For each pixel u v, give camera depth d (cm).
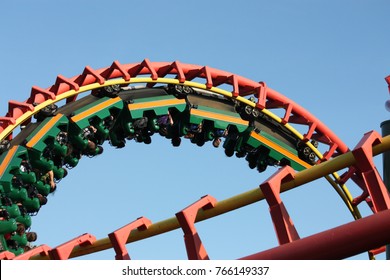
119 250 3712
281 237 3122
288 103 5631
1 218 4609
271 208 3164
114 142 5203
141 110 5075
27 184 4750
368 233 2686
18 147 4662
